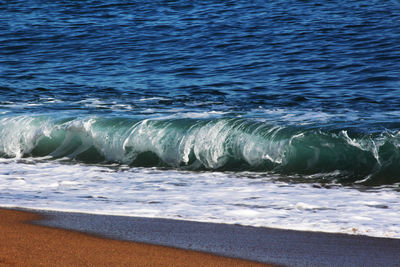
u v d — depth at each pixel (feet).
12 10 223.92
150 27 188.44
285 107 98.17
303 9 202.80
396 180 67.21
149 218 49.96
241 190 63.31
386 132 73.87
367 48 150.30
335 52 148.25
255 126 78.54
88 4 230.27
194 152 77.97
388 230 46.50
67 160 82.74
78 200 57.77
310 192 62.34
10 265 34.78
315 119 85.25
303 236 44.78
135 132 82.74
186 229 46.26
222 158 76.28
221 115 90.68
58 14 214.48
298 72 131.23
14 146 87.97
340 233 45.70
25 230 43.91
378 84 117.39
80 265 35.45
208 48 160.45
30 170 75.82
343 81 121.19
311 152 72.84
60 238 41.86
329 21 183.01
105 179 69.87
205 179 69.56
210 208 54.44
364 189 63.93
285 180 68.39
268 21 187.93
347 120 84.02
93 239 42.06
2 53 164.55
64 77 134.31
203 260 37.96
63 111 98.27
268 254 39.88
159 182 68.03
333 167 71.00
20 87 123.44
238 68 137.80
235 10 206.69
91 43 172.96
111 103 104.73
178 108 98.68
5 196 59.36
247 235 44.91
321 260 38.81
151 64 146.20
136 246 40.68
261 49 155.94
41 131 88.12
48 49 167.94
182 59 150.00
